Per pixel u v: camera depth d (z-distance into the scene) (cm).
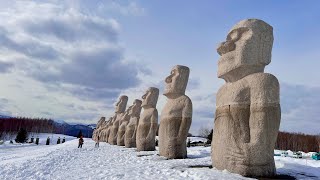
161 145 1505
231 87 981
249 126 913
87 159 1689
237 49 967
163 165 1154
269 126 874
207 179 804
